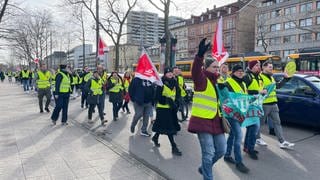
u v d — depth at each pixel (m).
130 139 7.79
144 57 7.52
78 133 8.27
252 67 6.36
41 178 4.87
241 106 5.32
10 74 48.91
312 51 24.08
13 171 5.17
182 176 5.16
